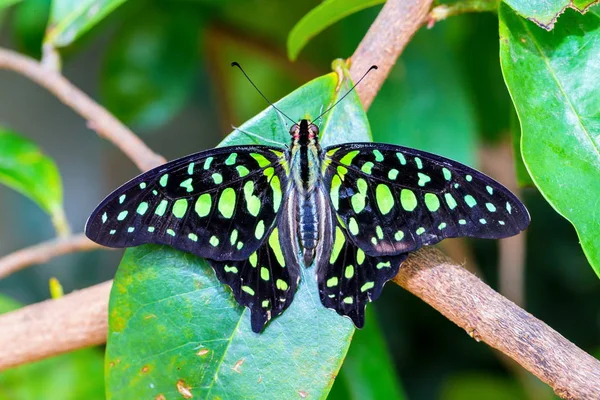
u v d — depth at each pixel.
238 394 0.34
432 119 0.44
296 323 0.35
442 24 0.44
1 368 0.37
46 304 0.37
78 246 0.39
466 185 0.35
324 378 0.35
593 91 0.35
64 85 0.39
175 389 0.34
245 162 0.36
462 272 0.34
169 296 0.35
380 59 0.36
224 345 0.35
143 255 0.35
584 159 0.34
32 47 0.47
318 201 0.36
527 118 0.34
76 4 0.40
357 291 0.35
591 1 0.34
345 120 0.36
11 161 0.40
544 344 0.33
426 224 0.35
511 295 0.46
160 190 0.35
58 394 0.41
